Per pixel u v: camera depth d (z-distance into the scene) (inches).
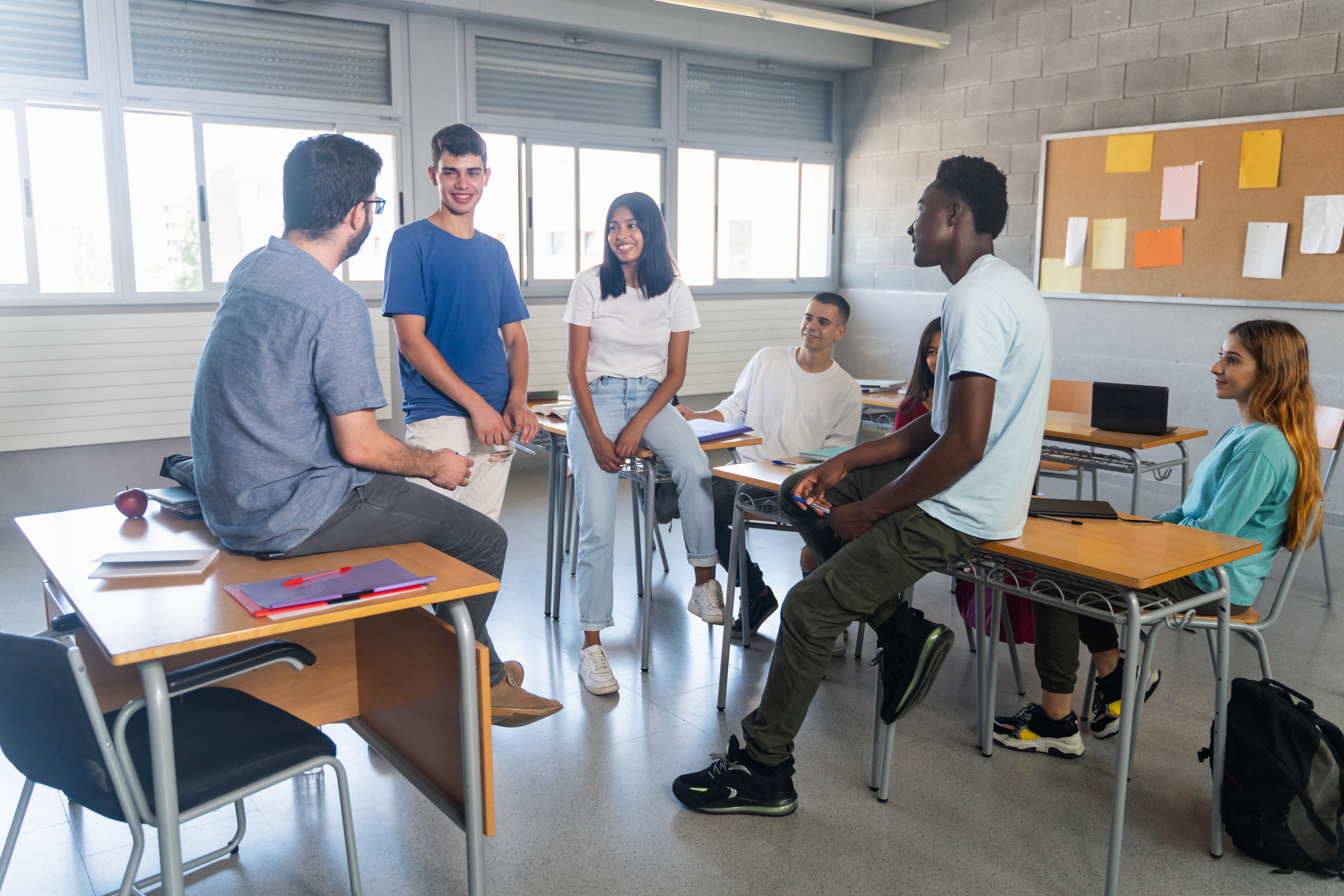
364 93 209.8
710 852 80.0
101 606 60.4
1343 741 77.6
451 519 80.7
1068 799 88.7
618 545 177.9
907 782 91.9
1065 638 95.3
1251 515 91.0
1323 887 75.4
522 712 95.0
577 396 115.0
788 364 134.8
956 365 73.0
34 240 179.8
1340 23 182.7
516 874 76.9
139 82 185.5
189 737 64.9
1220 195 201.6
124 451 193.2
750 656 124.4
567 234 242.8
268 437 69.1
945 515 77.7
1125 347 222.2
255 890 74.7
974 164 78.3
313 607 60.0
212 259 197.3
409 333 103.4
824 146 283.3
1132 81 216.4
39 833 82.9
